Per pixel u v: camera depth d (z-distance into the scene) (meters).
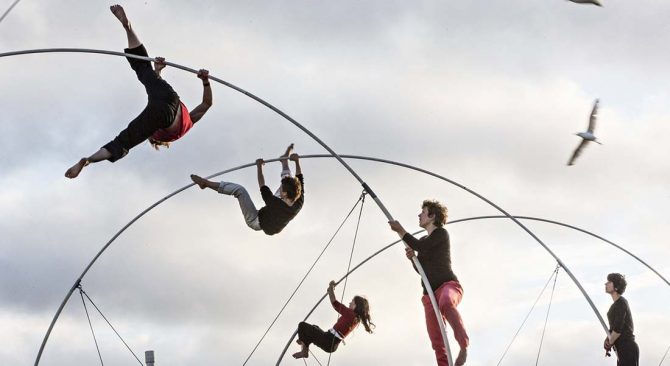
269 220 20.61
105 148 18.66
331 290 24.20
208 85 19.80
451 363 18.95
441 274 19.91
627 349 23.06
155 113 18.69
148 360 25.48
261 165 21.62
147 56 19.19
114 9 19.00
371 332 24.00
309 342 24.08
